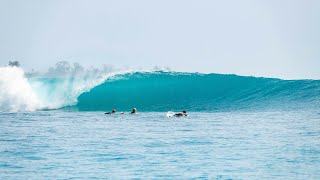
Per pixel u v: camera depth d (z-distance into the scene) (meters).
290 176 54.81
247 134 96.88
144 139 89.06
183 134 97.50
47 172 57.75
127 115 162.25
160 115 161.00
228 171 57.69
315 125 117.00
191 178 54.16
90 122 130.12
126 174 56.50
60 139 89.38
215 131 103.38
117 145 80.75
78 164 62.88
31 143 83.62
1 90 195.50
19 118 147.75
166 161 64.75
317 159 65.31
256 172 56.97
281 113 163.38
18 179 54.09
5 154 71.31
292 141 84.50
